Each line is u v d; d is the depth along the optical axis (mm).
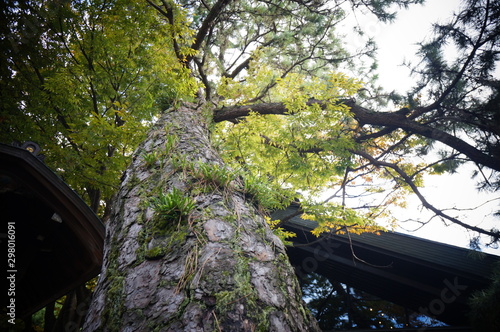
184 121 3115
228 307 845
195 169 1729
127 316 897
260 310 870
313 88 4934
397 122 4680
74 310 5273
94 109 4664
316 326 1034
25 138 4387
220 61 8086
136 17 3988
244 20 7531
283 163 5168
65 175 4609
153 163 1944
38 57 4156
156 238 1200
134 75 4410
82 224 2594
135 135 4207
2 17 3627
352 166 4867
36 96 4309
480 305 3420
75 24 3879
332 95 4820
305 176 5332
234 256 1061
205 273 963
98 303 1056
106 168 4770
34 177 2416
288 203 4324
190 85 4668
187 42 4828
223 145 4578
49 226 2898
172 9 4477
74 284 3178
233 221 1287
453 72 4070
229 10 6641
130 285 1021
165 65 4535
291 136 4934
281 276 1098
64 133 4750
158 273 1022
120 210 1574
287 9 6848
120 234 1361
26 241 2914
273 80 6762
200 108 4312
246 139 5258
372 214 5055
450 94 4250
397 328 5402
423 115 4836
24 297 3510
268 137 5543
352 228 4852
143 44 4352
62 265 3240
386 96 5301
